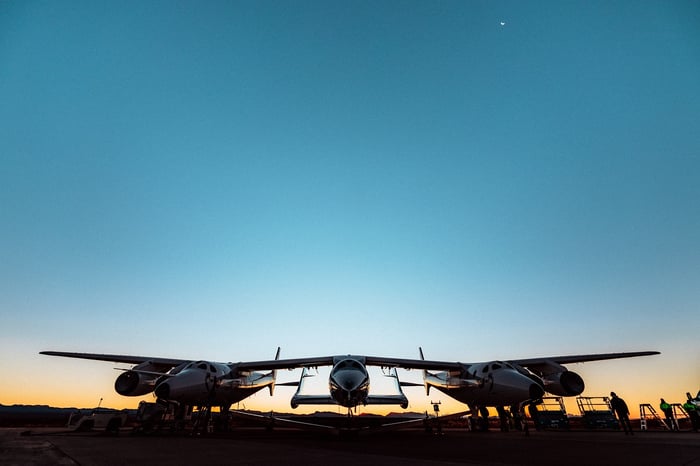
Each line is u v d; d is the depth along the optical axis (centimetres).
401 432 1633
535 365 1611
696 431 1451
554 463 576
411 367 1677
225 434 1416
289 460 604
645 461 586
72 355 1572
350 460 607
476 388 1463
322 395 1723
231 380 1434
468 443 966
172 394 1234
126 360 1583
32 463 548
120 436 1225
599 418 1759
